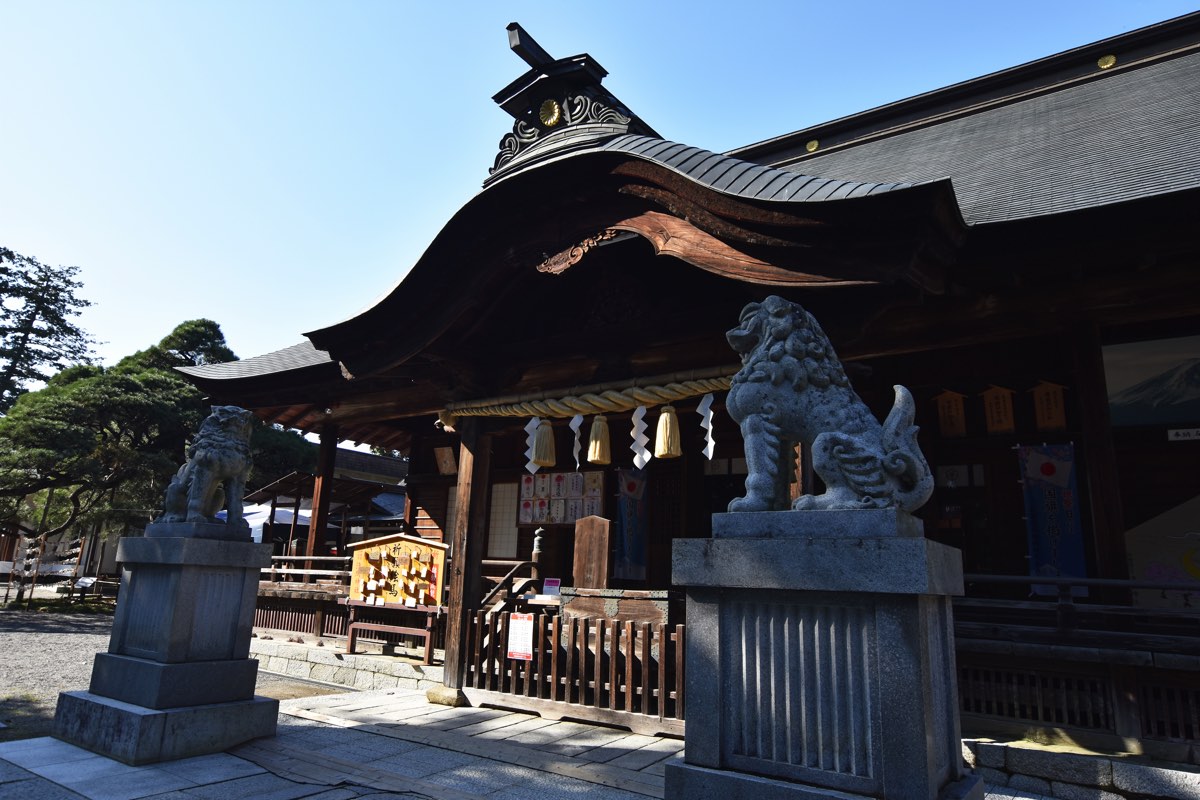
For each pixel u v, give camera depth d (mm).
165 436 24078
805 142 15461
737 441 12148
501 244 7551
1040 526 9289
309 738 6203
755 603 3543
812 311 6574
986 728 6344
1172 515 8625
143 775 4941
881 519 3256
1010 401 9875
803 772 3244
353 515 23578
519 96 8273
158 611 5875
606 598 7172
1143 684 5812
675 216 6535
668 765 3510
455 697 7734
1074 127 10461
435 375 9359
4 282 30797
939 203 5223
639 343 7914
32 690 8758
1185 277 6293
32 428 19891
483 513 8672
